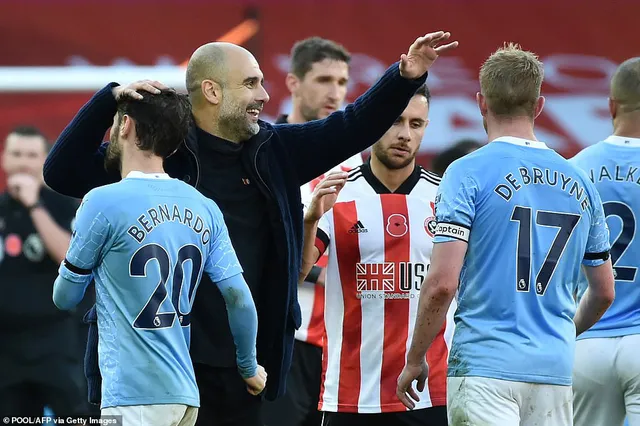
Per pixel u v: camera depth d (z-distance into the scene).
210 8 33.69
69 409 22.89
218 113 15.65
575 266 14.81
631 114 17.30
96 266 14.20
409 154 18.30
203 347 15.41
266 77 33.66
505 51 15.17
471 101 34.59
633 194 17.05
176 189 14.45
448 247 14.34
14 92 31.47
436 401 18.11
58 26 33.22
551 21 35.00
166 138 14.49
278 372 15.95
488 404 14.24
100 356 14.07
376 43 34.22
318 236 18.31
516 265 14.40
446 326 18.33
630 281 17.06
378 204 18.45
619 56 35.09
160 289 13.99
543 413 14.43
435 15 34.44
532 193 14.55
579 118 35.09
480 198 14.48
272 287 15.94
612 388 17.28
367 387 18.27
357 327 18.36
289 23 33.91
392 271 18.31
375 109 15.84
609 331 17.11
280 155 16.17
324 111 23.38
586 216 14.85
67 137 15.36
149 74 29.94
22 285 22.80
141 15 33.44
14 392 22.72
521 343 14.29
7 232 22.78
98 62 33.31
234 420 15.92
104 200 13.99
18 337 22.72
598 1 35.09
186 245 14.27
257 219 15.91
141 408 13.75
